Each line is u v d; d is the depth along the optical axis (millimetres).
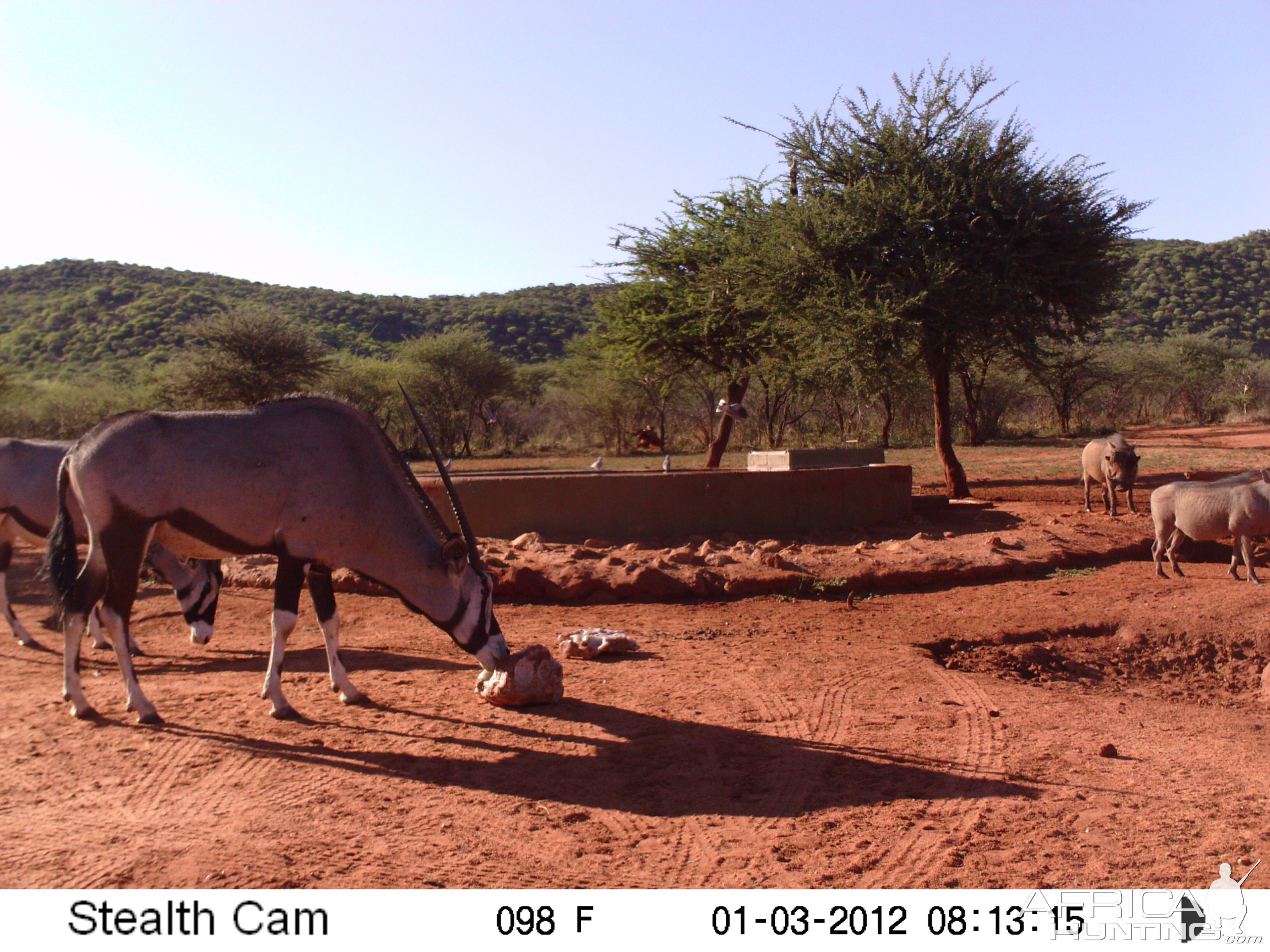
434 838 4902
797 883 4469
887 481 15430
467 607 6965
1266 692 8219
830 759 6094
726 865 4645
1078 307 19312
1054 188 19031
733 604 10797
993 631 9438
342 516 6727
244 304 84688
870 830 5043
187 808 5238
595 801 5418
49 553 6867
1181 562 13094
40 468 9055
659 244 24438
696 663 8352
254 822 5055
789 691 7539
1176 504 11570
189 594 8656
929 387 42719
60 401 39719
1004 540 12961
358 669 8234
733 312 22250
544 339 97625
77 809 5203
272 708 6934
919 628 9578
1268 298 96938
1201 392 53094
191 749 6164
